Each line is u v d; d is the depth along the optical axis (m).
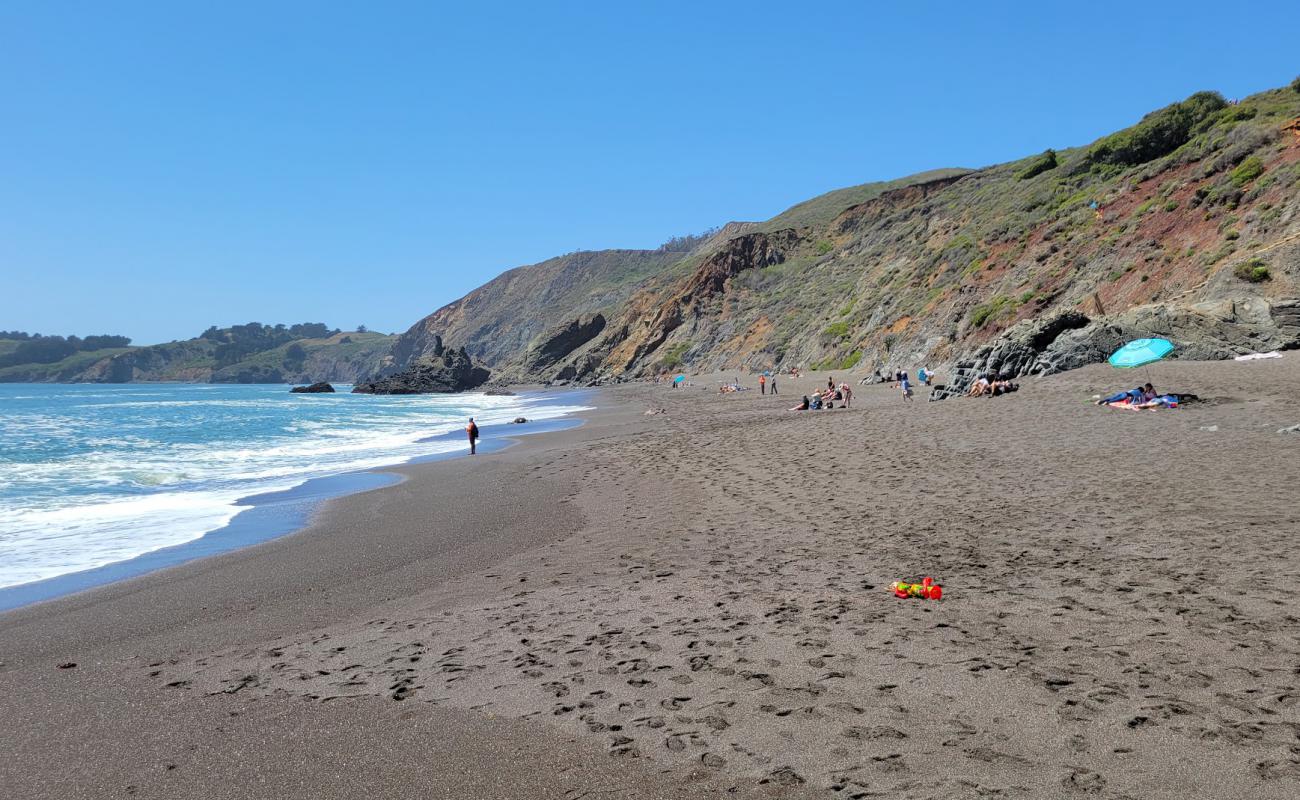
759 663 5.76
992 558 8.52
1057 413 21.11
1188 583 7.12
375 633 7.21
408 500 15.55
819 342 78.12
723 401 48.50
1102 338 30.14
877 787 3.96
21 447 29.27
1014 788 3.87
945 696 4.99
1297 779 3.79
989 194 81.38
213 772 4.57
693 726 4.79
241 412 58.78
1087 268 48.06
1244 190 41.41
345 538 12.04
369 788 4.28
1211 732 4.31
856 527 10.56
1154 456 14.39
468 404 73.44
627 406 51.81
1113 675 5.16
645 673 5.71
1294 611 6.22
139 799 4.30
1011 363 31.06
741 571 8.65
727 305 113.00
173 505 15.87
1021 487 12.59
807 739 4.53
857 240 107.06
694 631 6.61
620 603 7.66
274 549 11.42
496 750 4.64
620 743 4.63
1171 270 40.66
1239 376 24.14
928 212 95.12
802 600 7.34
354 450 27.53
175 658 6.83
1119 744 4.25
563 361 138.12
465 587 8.87
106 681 6.29
